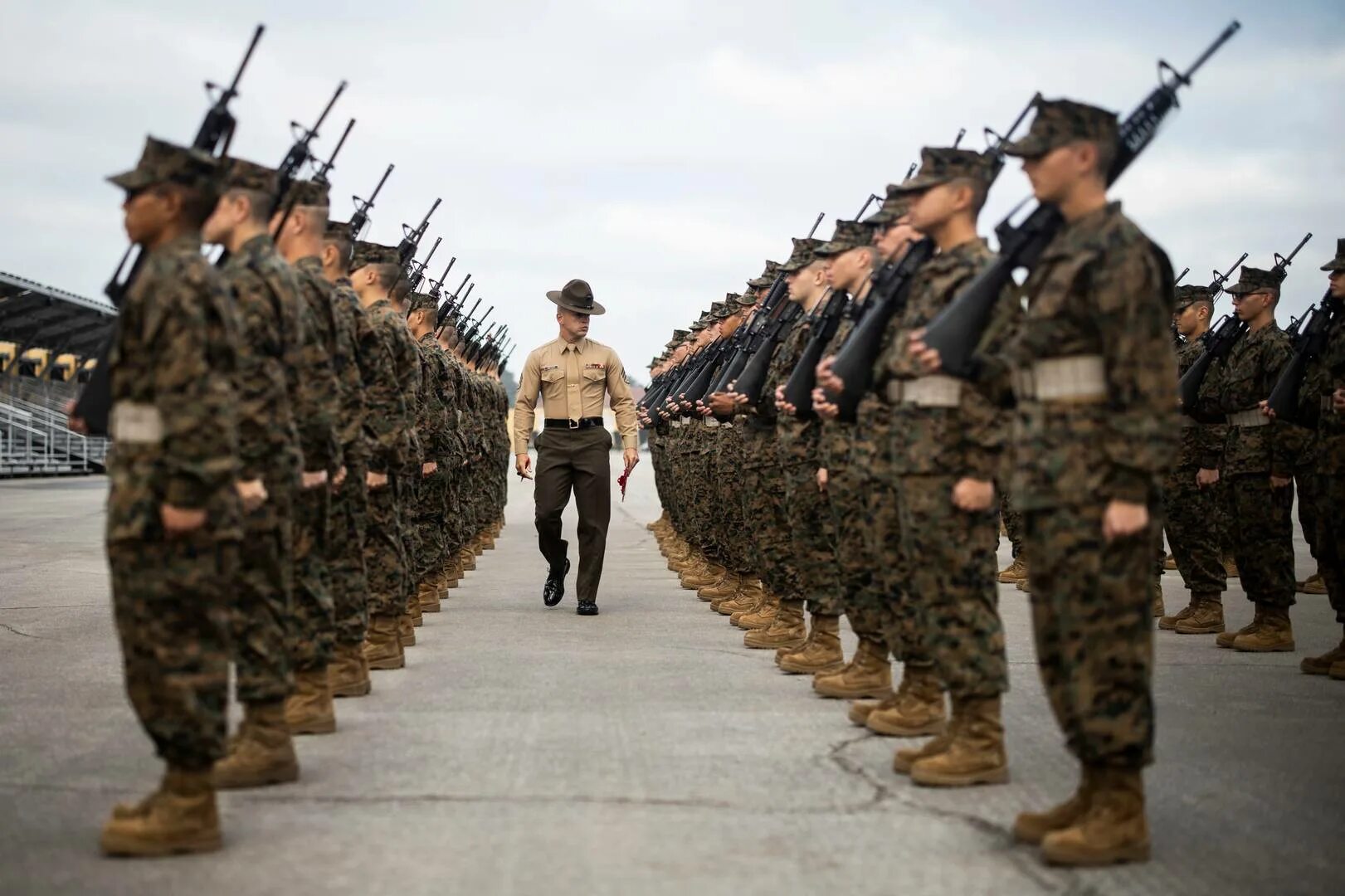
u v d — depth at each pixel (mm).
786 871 4254
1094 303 4277
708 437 11789
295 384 5566
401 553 8250
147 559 4320
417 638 9547
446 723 6543
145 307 4305
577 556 16391
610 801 5082
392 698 7242
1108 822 4332
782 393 7684
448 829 4711
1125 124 4500
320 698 6316
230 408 4379
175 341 4262
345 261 7410
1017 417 4492
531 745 6055
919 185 5555
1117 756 4293
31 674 7785
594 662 8453
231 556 4434
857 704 6594
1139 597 4293
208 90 4934
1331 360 7805
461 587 13008
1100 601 4285
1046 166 4445
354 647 7289
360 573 7242
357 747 6008
